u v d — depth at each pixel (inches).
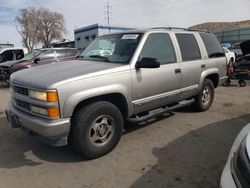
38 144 176.7
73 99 137.3
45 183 130.9
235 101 290.0
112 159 152.9
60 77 140.6
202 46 228.7
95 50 192.7
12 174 139.9
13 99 164.6
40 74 151.0
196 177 132.5
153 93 178.9
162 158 152.9
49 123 134.0
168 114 235.9
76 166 146.3
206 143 172.7
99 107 147.7
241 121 216.4
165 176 133.9
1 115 250.2
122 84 157.9
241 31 1406.3
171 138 181.8
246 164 81.5
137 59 167.2
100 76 148.3
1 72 462.0
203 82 229.5
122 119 161.8
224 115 233.6
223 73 256.8
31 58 458.6
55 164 149.2
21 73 164.9
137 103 169.0
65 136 140.5
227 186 84.9
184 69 201.9
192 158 152.3
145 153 159.6
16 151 167.0
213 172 136.7
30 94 143.6
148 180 130.8
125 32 189.2
